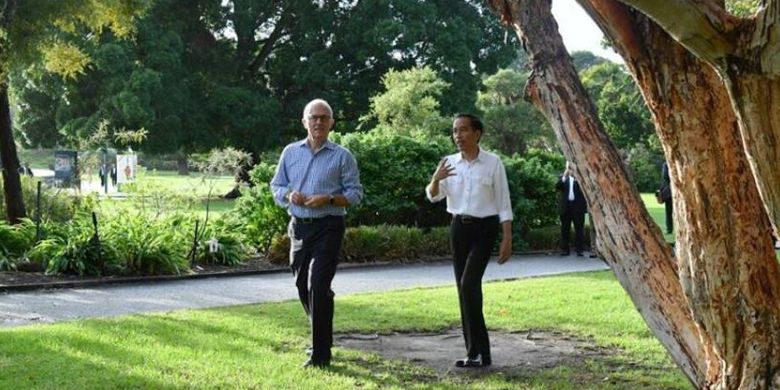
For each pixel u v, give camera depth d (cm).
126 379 565
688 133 329
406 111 2494
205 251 1328
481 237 632
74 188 1731
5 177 1589
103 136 1773
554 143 4134
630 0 281
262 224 1460
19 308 923
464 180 631
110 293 1059
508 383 587
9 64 1625
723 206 328
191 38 3553
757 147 289
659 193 1816
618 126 4772
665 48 330
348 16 3553
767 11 273
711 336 339
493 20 3791
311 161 641
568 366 646
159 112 3212
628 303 959
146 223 1320
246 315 846
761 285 329
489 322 834
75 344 677
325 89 3553
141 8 1805
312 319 625
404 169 1605
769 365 327
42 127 3612
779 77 278
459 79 3525
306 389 555
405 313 881
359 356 668
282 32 3684
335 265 635
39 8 1630
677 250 346
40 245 1218
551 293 1044
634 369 639
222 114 3369
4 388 538
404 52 3544
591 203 374
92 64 3050
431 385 577
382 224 1581
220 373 590
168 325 775
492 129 3947
